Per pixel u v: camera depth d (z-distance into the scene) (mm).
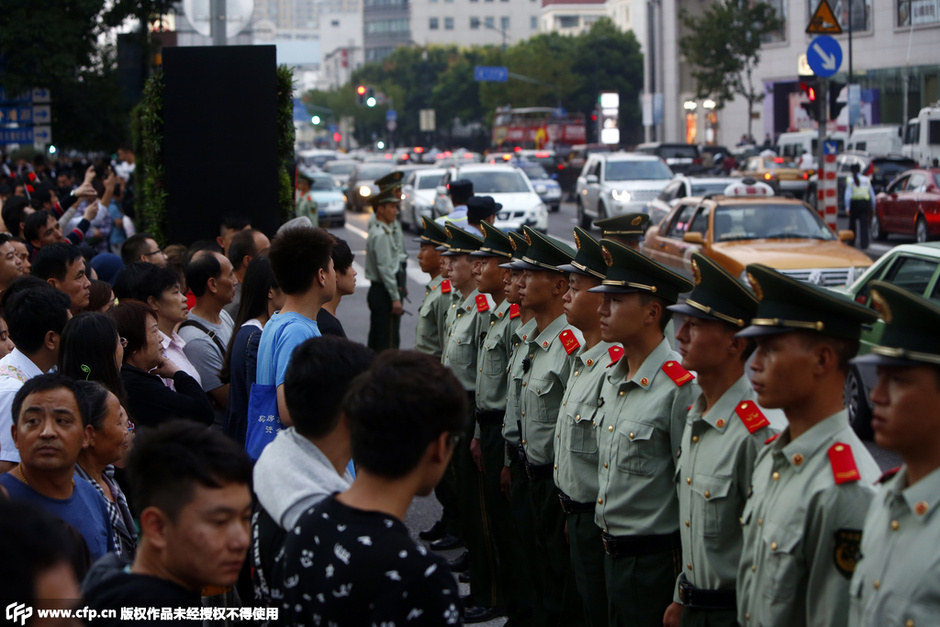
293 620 2254
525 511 4605
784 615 2510
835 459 2484
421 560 2156
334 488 2588
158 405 4461
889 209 22391
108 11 22469
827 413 2570
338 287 4742
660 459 3461
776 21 44500
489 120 76375
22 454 3180
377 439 2199
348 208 35000
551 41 77125
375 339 10023
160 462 2172
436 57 98250
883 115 28891
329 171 43969
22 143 21531
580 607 4227
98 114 23781
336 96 120688
